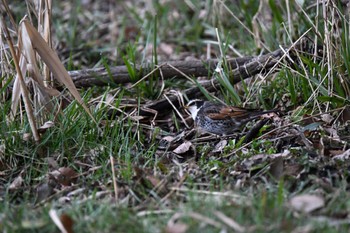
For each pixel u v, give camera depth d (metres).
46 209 8.27
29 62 10.02
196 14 15.95
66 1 18.30
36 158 10.09
